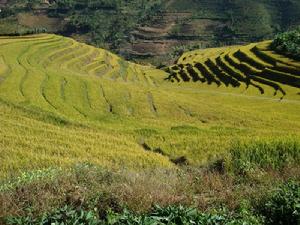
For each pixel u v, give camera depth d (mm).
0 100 49188
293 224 11758
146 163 28438
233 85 118562
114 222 9938
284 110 78938
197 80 133375
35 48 125000
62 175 15156
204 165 23078
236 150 23156
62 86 71438
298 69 112000
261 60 128125
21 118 42062
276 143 23516
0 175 22891
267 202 12938
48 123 42531
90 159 28594
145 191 12812
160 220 10125
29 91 62344
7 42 126500
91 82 78062
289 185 13492
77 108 57312
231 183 16062
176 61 188250
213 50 191250
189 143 34500
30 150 30469
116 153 31094
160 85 125375
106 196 12375
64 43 144750
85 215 9930
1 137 33188
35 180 14469
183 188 14609
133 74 139250
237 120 60156
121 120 52812
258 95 100250
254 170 17984
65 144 33094
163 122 53750
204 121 59938
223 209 12117
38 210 11602
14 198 12344
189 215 10391
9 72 79438
